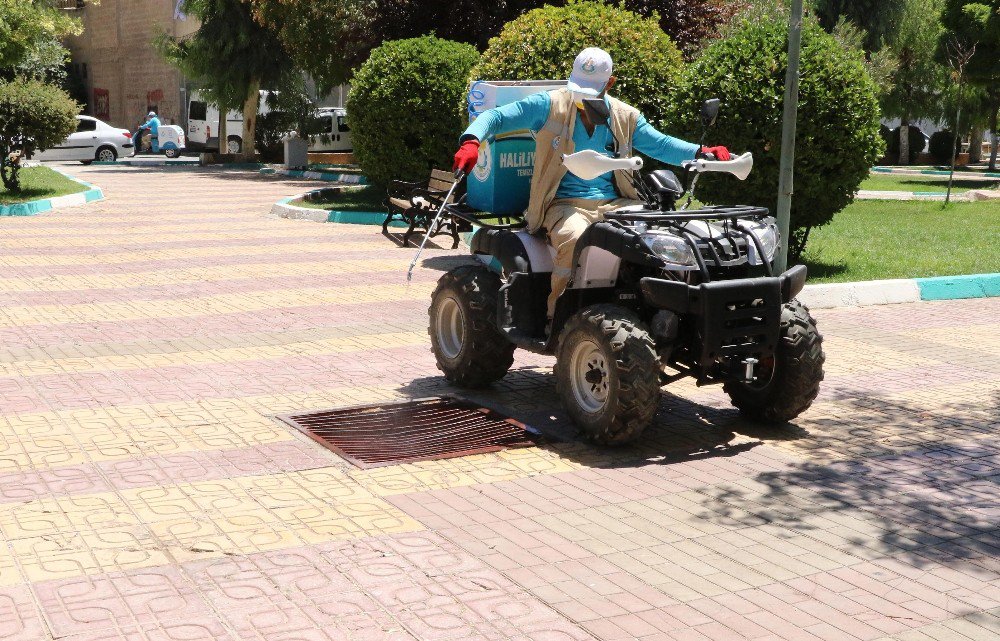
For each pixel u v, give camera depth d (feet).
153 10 153.17
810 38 38.06
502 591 14.29
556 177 21.79
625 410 19.70
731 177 38.45
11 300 35.17
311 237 52.39
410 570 14.89
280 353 28.27
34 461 19.26
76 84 178.81
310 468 19.21
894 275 40.04
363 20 75.92
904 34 133.28
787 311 21.47
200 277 40.27
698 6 64.54
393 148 58.39
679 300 19.42
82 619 13.26
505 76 45.93
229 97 109.60
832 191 39.01
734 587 14.56
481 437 21.34
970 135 152.97
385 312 33.94
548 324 22.30
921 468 19.70
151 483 18.24
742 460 20.11
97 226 56.18
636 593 14.32
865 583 14.76
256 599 13.91
